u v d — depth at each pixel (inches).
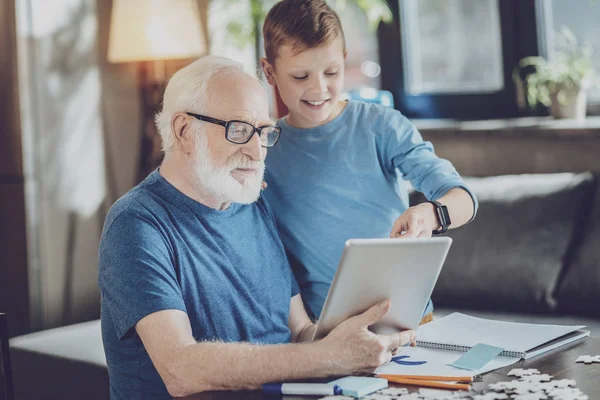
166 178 71.9
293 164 81.4
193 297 69.0
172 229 69.2
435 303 129.6
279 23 77.5
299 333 77.9
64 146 150.3
